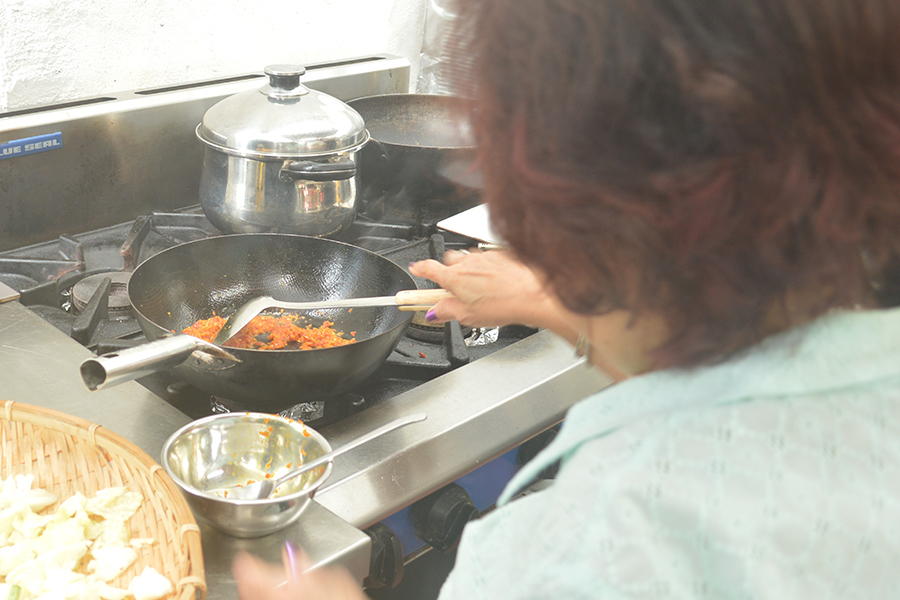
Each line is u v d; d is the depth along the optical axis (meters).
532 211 0.33
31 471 0.73
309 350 0.79
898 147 0.28
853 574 0.31
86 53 1.33
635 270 0.33
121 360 0.71
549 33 0.30
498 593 0.36
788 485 0.31
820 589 0.31
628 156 0.30
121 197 1.33
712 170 0.29
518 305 0.78
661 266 0.31
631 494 0.32
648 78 0.29
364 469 0.79
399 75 1.68
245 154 1.12
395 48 1.79
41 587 0.62
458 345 1.02
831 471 0.31
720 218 0.29
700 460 0.32
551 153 0.31
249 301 1.04
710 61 0.28
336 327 1.09
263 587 0.59
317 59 1.66
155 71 1.43
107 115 1.26
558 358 1.03
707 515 0.31
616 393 0.37
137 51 1.39
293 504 0.67
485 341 1.11
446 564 0.97
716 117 0.28
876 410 0.33
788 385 0.33
